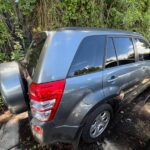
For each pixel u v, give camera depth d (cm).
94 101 256
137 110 382
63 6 490
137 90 378
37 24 494
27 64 281
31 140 308
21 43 473
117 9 588
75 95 233
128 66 325
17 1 439
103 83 269
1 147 293
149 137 307
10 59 440
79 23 523
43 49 221
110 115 313
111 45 290
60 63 219
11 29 456
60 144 290
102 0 542
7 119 366
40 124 219
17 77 238
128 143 294
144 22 702
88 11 521
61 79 218
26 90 242
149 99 423
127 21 590
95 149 282
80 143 288
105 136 308
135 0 643
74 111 238
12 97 233
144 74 390
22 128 339
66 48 226
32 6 468
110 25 590
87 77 246
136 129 326
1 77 241
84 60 244
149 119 355
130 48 338
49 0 479
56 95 216
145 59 395
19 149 290
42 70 209
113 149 282
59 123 229
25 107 243
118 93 303
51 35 224
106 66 278
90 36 255
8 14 443
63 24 501
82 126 252
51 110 217
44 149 287
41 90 207
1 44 430
